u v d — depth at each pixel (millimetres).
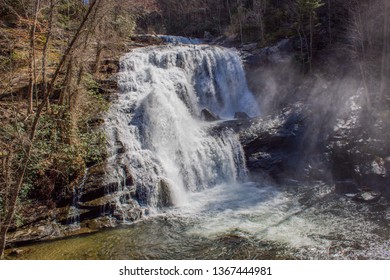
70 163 10664
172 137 14305
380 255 7488
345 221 9523
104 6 11320
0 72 9992
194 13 37000
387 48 17688
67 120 11047
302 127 14992
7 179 8086
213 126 15336
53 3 8562
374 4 18812
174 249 8258
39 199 10047
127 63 16969
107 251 8305
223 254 7852
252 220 9891
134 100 14609
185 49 19328
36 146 9672
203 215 10508
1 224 7324
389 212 9992
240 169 14164
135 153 12320
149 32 32406
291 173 13758
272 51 20172
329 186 12602
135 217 10273
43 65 9195
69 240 9047
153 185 11359
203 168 13492
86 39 10922
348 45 18703
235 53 20500
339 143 13883
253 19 25719
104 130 12484
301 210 10539
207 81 18844
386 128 13766
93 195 10570
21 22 9250
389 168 12133
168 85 16594
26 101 11039
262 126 15258
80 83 11906
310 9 19594
